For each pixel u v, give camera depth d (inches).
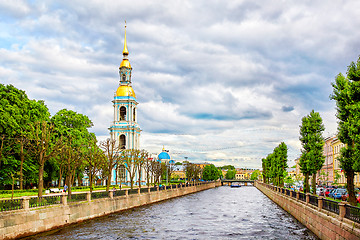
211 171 7534.5
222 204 2481.5
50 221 1147.9
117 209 1786.4
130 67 4094.5
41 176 1432.1
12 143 1760.6
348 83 1008.9
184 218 1622.8
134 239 1107.9
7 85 1910.7
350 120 960.3
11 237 948.6
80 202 1392.7
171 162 5506.9
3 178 1909.4
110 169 2178.9
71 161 2153.1
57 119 2785.4
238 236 1165.1
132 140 3868.1
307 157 1819.6
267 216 1699.1
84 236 1115.9
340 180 3255.4
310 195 1261.1
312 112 1865.2
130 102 3937.0
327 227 939.3
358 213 717.9
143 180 3878.0
